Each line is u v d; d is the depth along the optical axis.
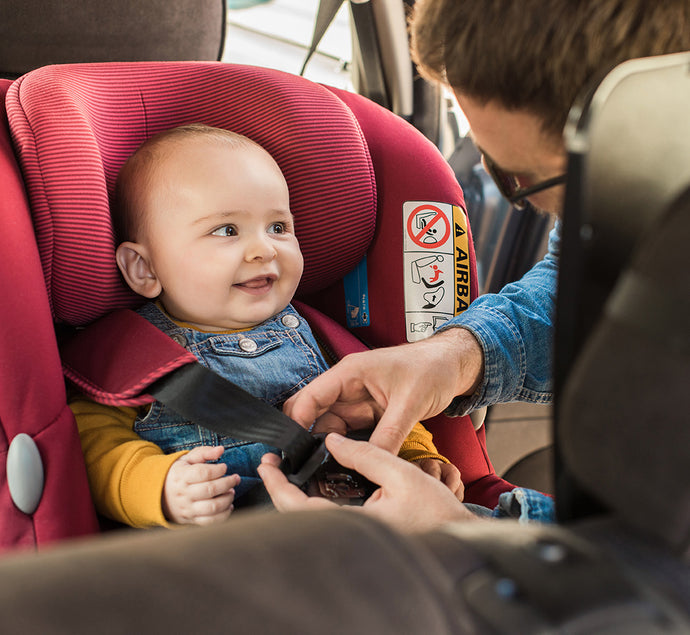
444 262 1.16
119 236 1.01
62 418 0.77
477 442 1.15
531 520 0.76
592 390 0.32
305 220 1.07
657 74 0.36
